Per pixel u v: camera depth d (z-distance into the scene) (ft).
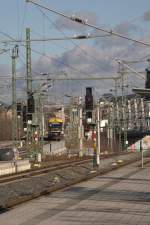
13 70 182.91
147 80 85.81
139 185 86.69
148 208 58.44
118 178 103.60
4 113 424.46
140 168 139.64
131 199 67.05
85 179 102.99
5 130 421.59
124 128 331.16
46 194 76.54
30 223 49.55
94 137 148.66
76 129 310.24
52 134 372.79
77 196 72.33
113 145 356.18
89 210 57.36
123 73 206.49
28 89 183.62
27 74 185.47
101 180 100.01
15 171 147.13
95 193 75.61
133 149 335.47
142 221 49.32
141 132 386.52
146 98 79.66
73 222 49.32
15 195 82.23
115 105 313.32
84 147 309.22
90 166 163.63
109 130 338.34
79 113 253.65
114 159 207.31
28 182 106.73
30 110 171.63
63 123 379.76
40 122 222.69
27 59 185.57
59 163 186.29
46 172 138.62
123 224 47.65
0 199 74.74
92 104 141.28
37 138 198.90
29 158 198.08
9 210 59.77
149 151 313.12
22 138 304.09
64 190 82.28
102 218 51.39
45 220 51.13
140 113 382.01
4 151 168.45
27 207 62.03
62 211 57.26
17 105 198.39
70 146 307.99
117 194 73.26
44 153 250.37
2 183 104.37
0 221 51.21
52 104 297.74
